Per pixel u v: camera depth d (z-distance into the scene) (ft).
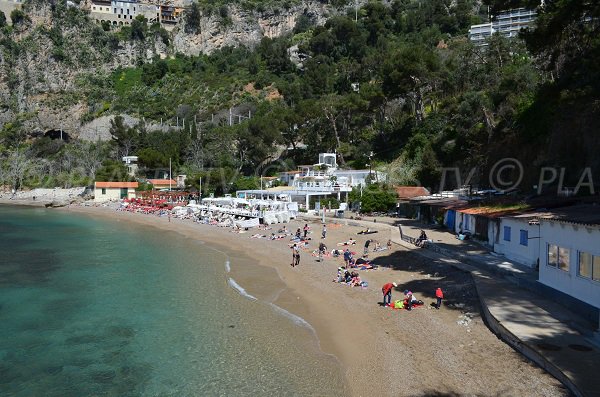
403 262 113.70
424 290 90.27
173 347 68.54
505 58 231.50
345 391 53.88
